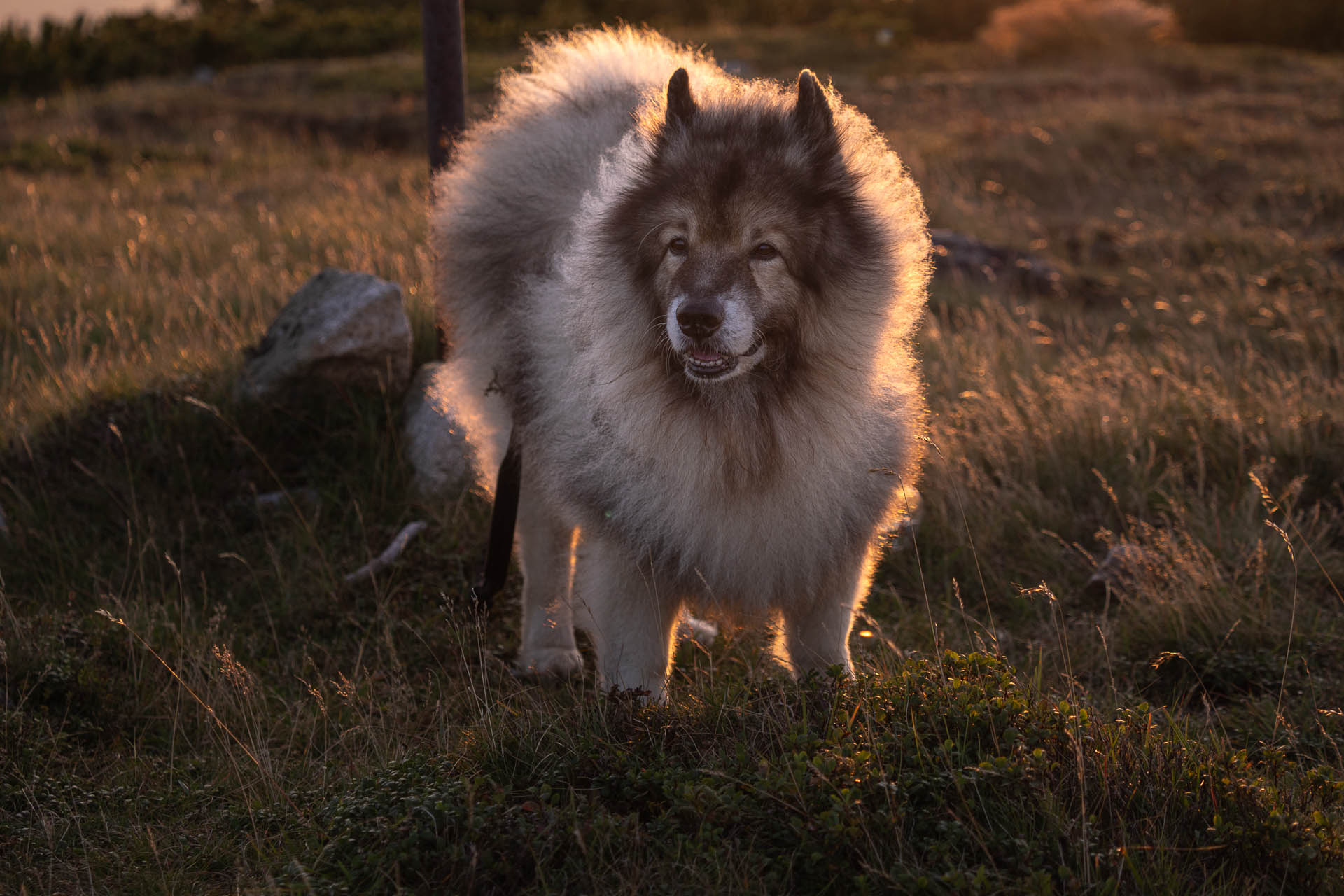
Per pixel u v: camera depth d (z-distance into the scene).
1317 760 3.77
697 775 3.16
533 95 4.89
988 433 6.38
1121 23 26.75
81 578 5.29
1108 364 7.57
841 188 3.47
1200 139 16.38
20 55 26.78
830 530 3.61
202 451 6.11
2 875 3.18
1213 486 6.09
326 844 3.17
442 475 6.07
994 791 3.01
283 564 5.49
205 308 7.73
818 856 2.77
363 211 11.52
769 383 3.43
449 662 4.77
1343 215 13.08
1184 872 2.87
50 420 6.16
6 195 12.97
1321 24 33.03
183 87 23.02
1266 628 4.64
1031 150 16.25
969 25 34.81
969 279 10.66
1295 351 8.02
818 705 3.48
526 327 4.18
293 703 4.40
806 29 32.25
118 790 3.67
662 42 5.18
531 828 2.99
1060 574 5.46
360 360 6.28
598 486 3.69
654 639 3.80
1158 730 3.71
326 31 30.55
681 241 3.34
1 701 4.07
